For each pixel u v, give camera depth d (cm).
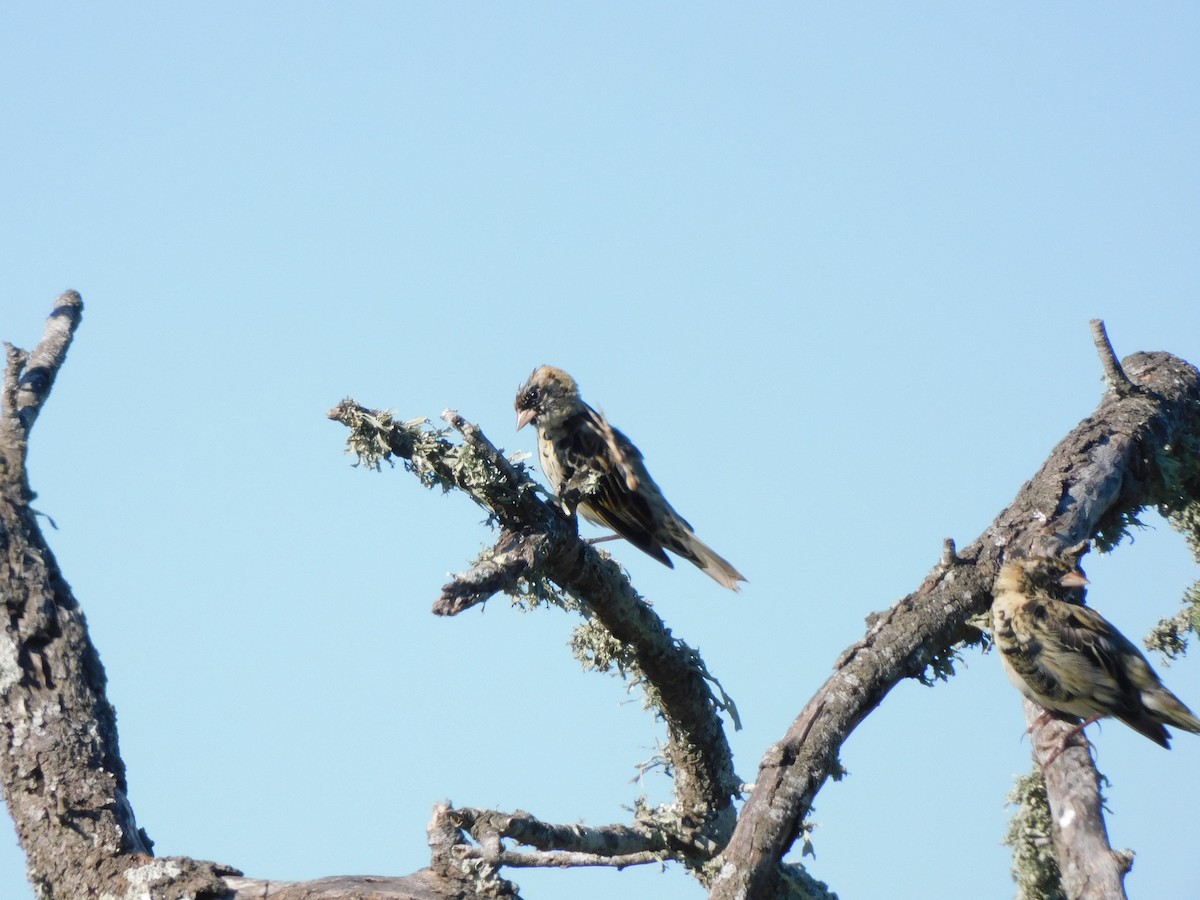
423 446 1084
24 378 1140
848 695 1031
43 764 881
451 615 987
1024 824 1084
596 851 1091
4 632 928
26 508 1009
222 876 847
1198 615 1339
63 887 848
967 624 1127
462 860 880
